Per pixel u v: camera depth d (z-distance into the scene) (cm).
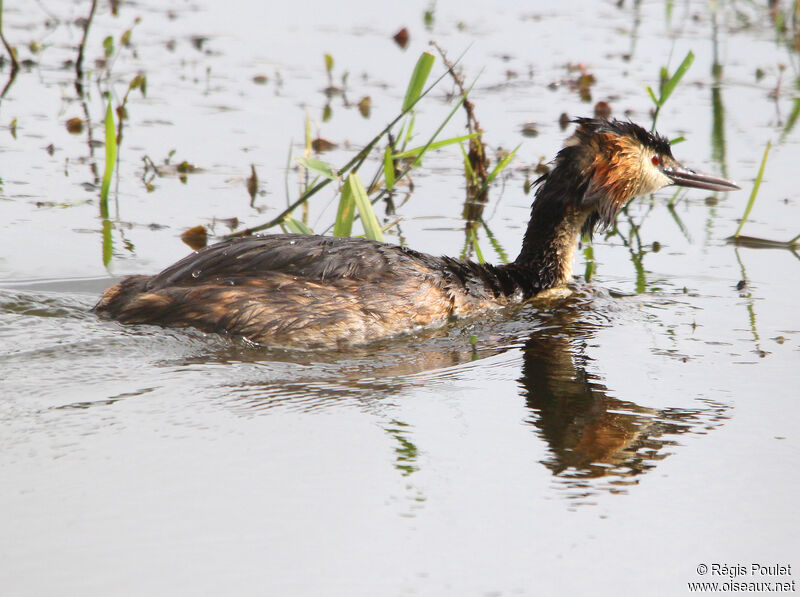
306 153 1503
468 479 879
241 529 786
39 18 2528
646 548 790
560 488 872
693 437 973
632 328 1266
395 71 2259
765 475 904
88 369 1051
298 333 1153
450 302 1268
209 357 1106
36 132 1866
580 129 1438
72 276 1334
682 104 2123
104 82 2134
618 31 2578
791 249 1549
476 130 1728
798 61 2417
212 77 2197
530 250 1409
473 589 731
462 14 2700
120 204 1595
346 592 719
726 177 1752
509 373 1118
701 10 2797
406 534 793
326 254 1208
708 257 1524
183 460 883
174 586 716
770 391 1078
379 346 1186
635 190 1464
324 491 845
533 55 2372
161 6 2720
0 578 716
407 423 977
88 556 744
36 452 883
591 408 1030
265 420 966
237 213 1574
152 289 1180
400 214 1633
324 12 2712
